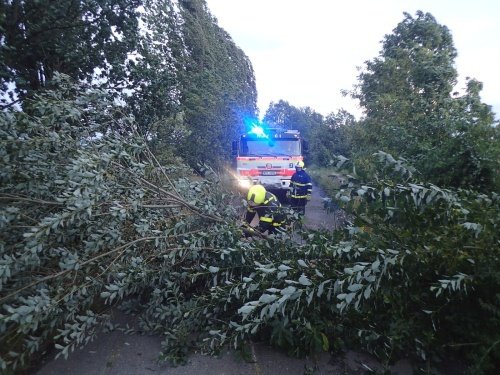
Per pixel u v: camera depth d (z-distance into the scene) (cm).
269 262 369
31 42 558
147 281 368
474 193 351
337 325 326
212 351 333
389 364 315
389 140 808
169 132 862
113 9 619
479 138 479
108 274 336
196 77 1493
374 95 1141
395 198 296
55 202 351
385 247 302
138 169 387
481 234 290
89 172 322
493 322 266
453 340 310
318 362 329
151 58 695
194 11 1716
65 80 482
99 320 383
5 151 329
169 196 420
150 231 372
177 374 311
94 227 353
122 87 682
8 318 246
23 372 301
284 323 298
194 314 352
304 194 880
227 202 502
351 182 310
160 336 368
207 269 386
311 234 391
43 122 383
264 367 323
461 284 290
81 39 615
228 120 1952
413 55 1073
